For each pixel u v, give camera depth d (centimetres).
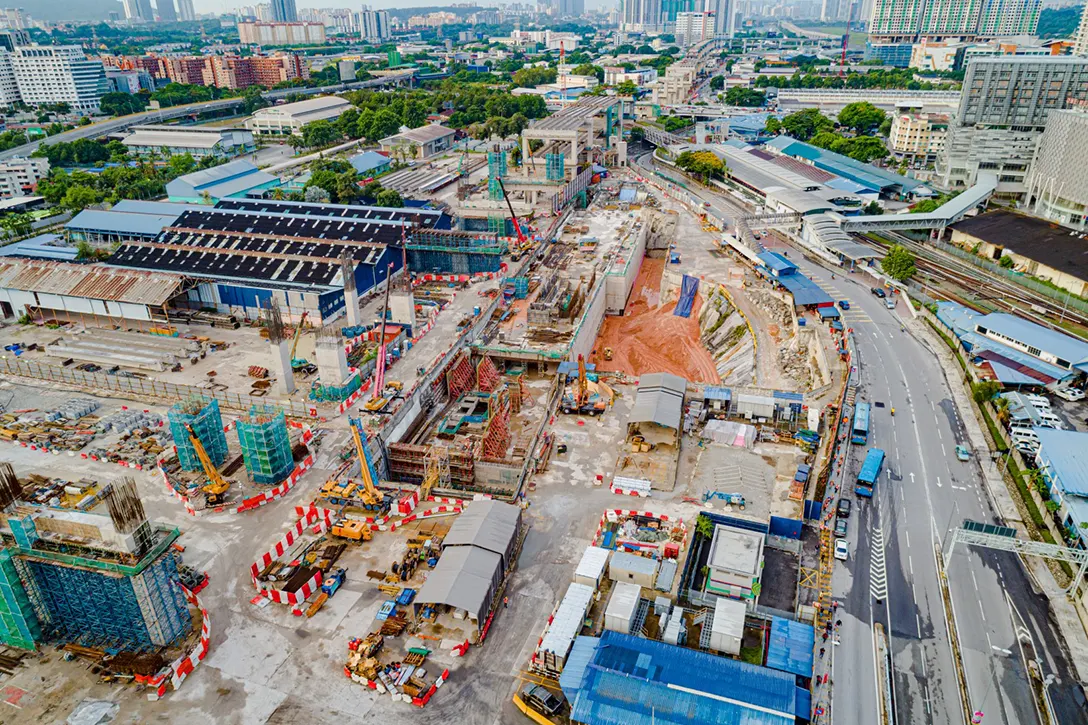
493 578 9856
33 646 9344
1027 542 9738
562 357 17325
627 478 12481
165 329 18562
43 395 15625
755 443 13675
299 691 8731
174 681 8769
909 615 9794
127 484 8769
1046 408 14338
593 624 9638
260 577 10419
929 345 17488
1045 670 9012
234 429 14200
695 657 8731
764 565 10712
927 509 11800
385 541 11225
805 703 8188
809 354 17375
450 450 13388
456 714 8425
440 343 17612
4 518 9269
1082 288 19988
